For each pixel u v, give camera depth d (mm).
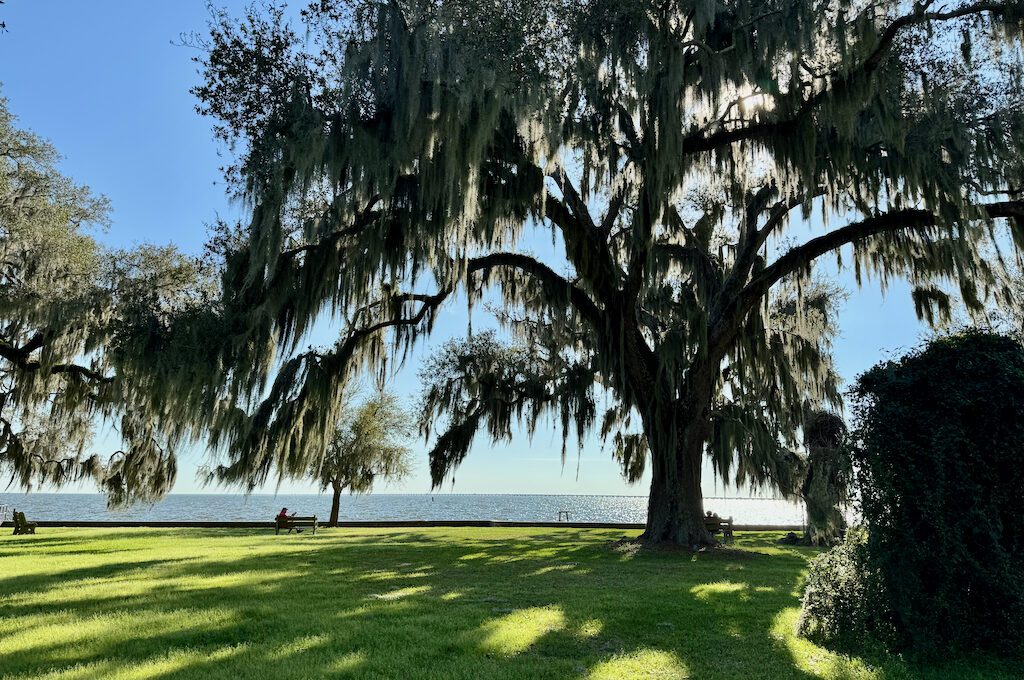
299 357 15297
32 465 22766
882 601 5246
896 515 5426
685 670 4605
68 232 18875
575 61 12180
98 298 16656
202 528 27938
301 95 11852
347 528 27594
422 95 11266
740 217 17547
